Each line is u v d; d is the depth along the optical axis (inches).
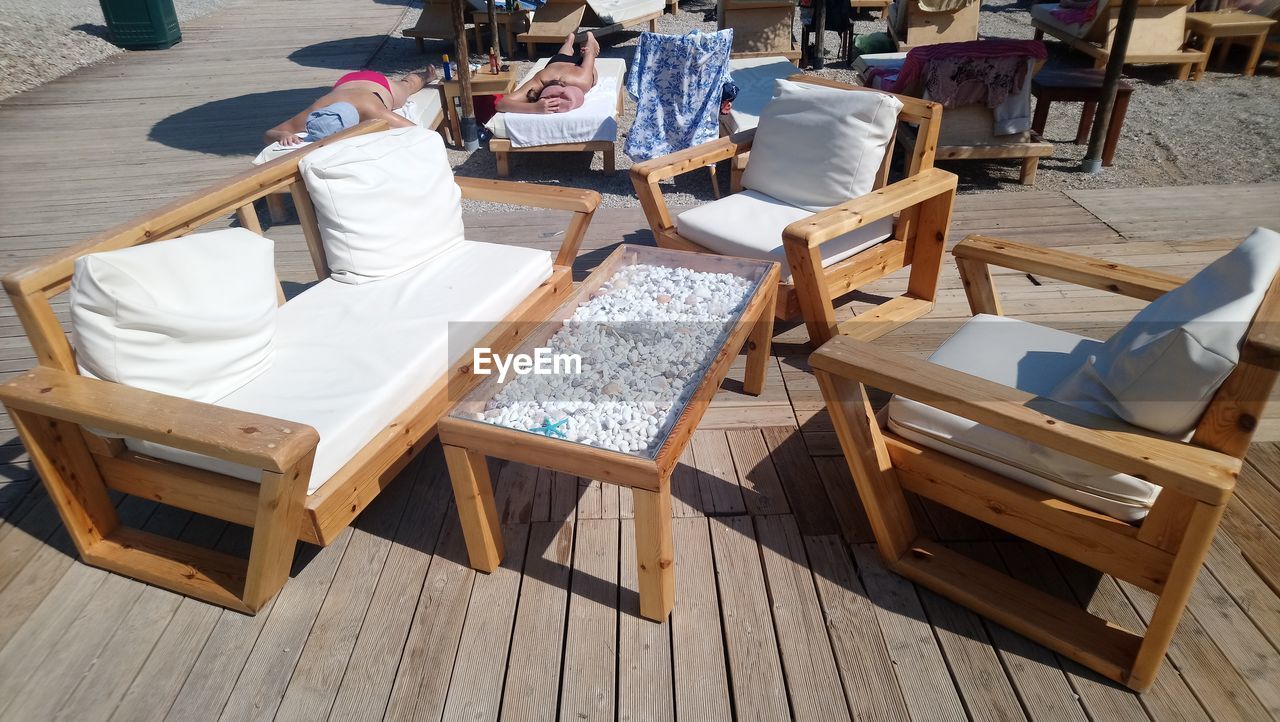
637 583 81.4
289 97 282.8
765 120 136.6
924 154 125.3
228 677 72.3
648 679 71.2
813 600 78.5
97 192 197.9
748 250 119.3
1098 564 70.1
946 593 77.6
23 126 254.7
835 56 319.9
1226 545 82.7
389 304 101.6
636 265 111.7
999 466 74.2
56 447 79.2
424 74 247.4
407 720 68.2
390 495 94.6
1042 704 67.7
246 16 448.1
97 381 75.6
